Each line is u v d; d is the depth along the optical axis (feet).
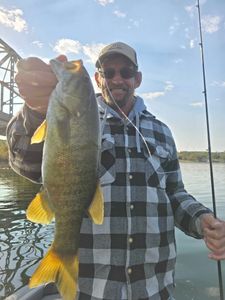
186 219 2.81
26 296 3.78
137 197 2.60
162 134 2.97
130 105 2.93
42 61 1.98
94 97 1.93
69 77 1.87
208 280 6.32
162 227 2.67
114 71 2.84
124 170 2.62
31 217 1.88
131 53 2.86
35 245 10.70
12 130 2.34
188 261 7.47
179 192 3.02
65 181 1.88
